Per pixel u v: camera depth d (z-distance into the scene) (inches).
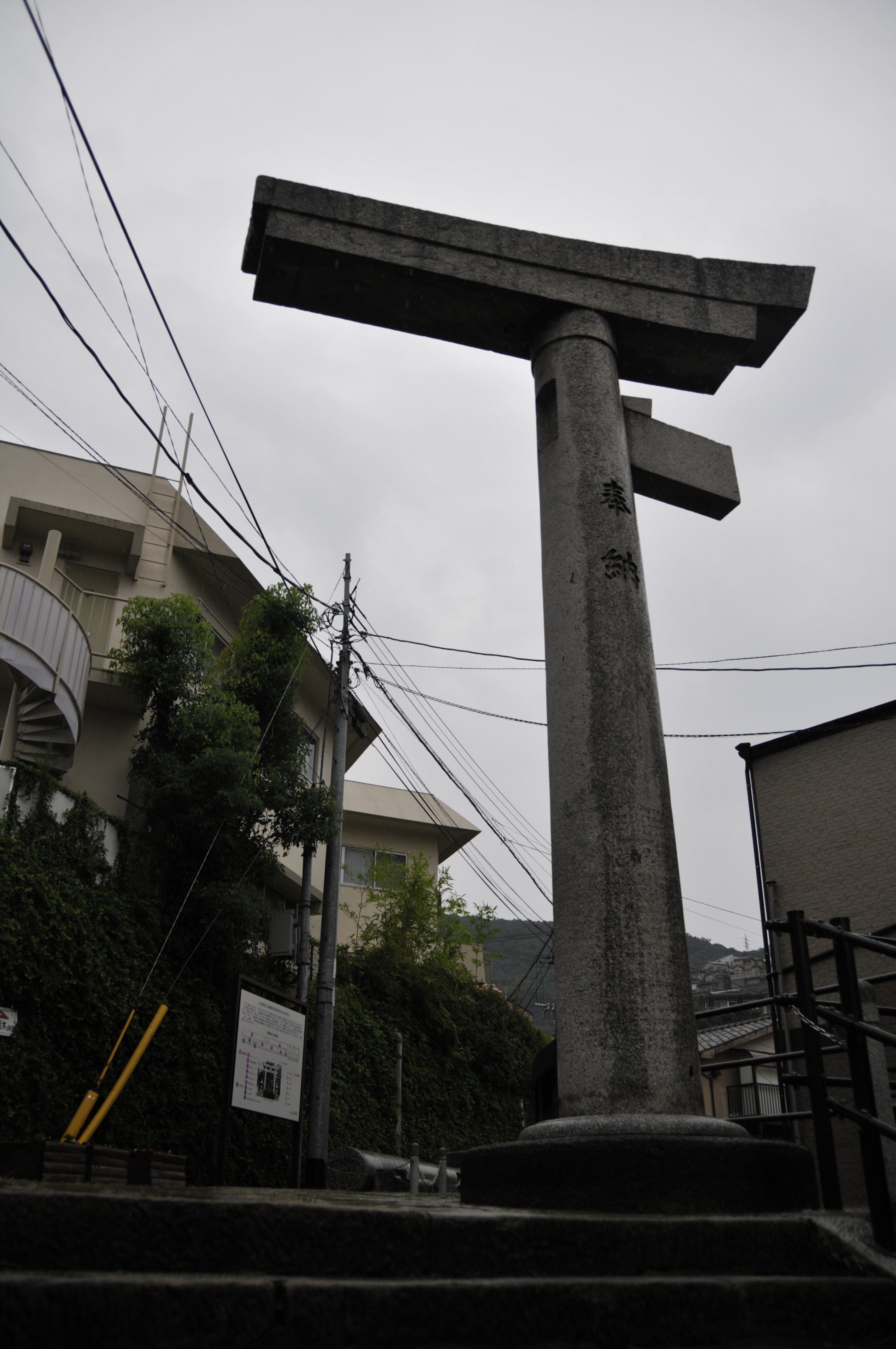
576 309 225.1
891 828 421.4
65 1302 74.2
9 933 364.8
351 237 217.6
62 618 476.7
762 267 240.8
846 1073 348.2
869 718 442.9
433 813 924.6
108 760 541.6
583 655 188.1
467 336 235.9
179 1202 90.6
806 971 149.3
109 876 444.8
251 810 494.6
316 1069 454.3
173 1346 77.0
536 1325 93.8
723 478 242.4
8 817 401.1
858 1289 108.7
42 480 612.1
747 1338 101.7
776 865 451.8
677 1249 112.7
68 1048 372.8
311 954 576.1
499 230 227.8
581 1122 148.2
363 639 563.8
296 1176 345.7
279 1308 83.3
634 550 200.4
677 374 244.4
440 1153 521.0
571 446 209.6
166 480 649.6
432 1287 91.4
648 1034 156.3
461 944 735.7
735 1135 146.9
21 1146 239.3
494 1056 705.0
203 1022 442.0
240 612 679.7
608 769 176.4
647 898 166.6
